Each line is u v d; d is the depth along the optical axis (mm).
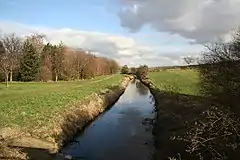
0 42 72062
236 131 11766
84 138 26828
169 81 62656
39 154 20281
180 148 17828
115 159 21062
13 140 20469
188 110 24359
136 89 76250
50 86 62156
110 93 54781
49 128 24641
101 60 142000
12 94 44469
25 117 26766
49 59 89000
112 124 32750
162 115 29109
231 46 15125
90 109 36719
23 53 80688
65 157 21031
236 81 14203
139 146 24047
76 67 96812
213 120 13719
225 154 12977
